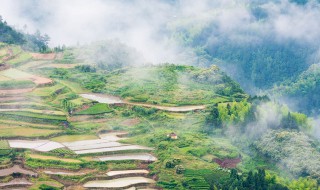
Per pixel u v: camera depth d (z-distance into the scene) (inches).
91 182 7101.4
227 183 6865.2
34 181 6899.6
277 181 6968.5
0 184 6727.4
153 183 7160.4
